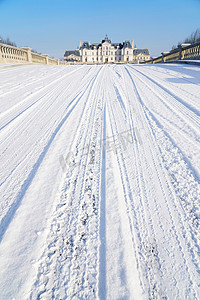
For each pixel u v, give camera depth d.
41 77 8.28
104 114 4.00
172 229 1.48
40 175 2.10
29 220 1.54
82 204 1.72
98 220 1.55
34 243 1.35
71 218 1.57
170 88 5.85
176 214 1.61
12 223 1.50
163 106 4.34
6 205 1.69
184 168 2.20
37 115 3.88
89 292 1.08
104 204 1.72
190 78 7.11
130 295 1.06
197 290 1.09
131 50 67.81
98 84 7.09
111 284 1.12
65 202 1.74
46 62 21.19
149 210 1.66
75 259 1.26
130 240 1.39
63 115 3.90
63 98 5.08
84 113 4.05
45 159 2.40
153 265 1.23
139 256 1.28
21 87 6.14
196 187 1.91
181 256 1.28
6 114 3.87
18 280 1.12
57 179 2.04
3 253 1.27
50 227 1.48
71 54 72.69
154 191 1.87
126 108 4.33
